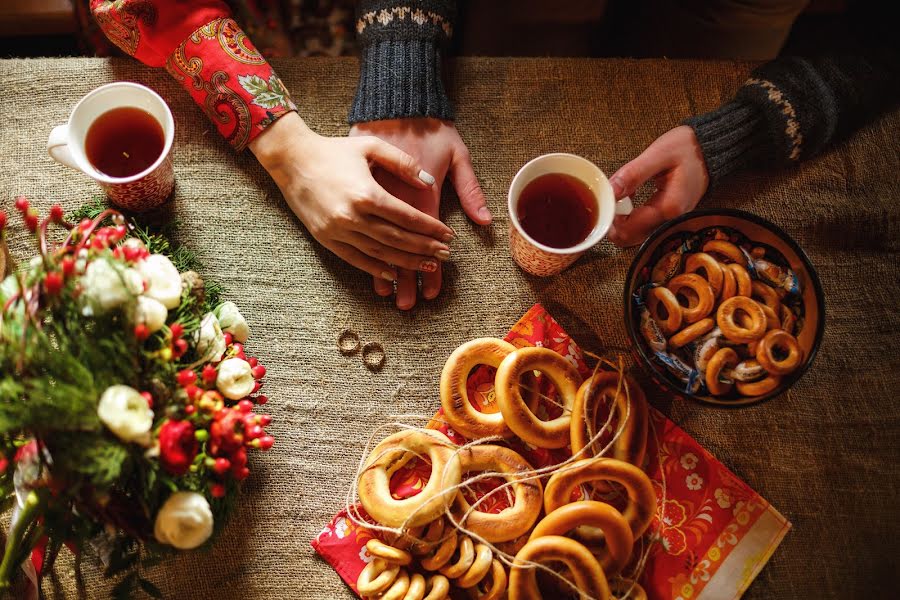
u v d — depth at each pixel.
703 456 0.77
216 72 0.78
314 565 0.76
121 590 0.68
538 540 0.70
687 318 0.73
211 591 0.76
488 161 0.84
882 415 0.80
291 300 0.81
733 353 0.72
